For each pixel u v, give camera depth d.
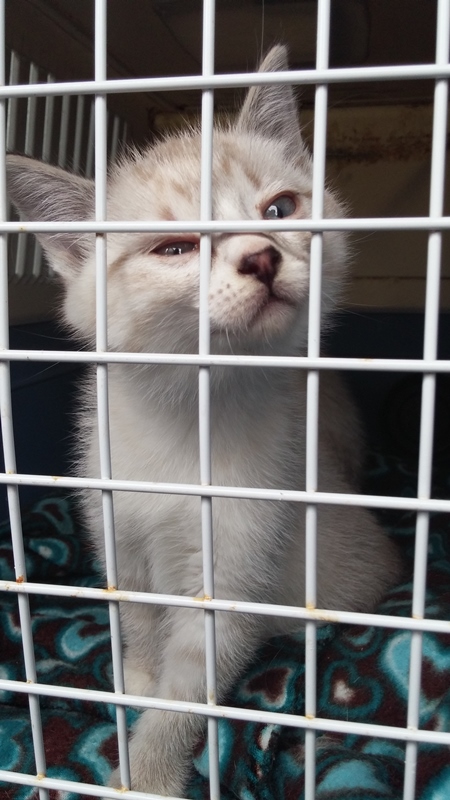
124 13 0.38
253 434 0.27
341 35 0.43
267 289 0.23
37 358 0.16
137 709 0.27
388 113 0.57
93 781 0.23
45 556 0.37
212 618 0.16
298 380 0.30
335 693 0.25
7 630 0.31
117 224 0.15
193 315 0.24
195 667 0.26
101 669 0.29
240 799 0.22
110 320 0.25
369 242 0.59
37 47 0.38
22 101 0.37
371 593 0.33
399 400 0.56
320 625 0.29
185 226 0.15
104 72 0.15
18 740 0.25
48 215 0.26
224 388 0.25
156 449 0.26
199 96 0.53
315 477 0.15
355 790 0.20
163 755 0.25
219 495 0.15
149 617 0.30
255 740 0.23
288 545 0.29
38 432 0.45
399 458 0.53
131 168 0.29
